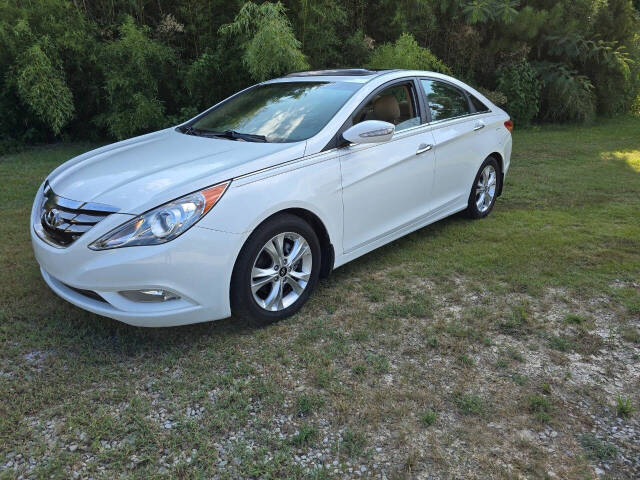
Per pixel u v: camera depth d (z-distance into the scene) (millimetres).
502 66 11047
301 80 4098
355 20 9594
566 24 10828
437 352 2854
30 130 8328
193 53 8711
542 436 2242
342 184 3357
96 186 2928
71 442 2203
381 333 3037
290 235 3113
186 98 8562
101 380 2600
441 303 3389
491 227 4773
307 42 8352
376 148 3602
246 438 2230
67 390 2510
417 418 2344
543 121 11414
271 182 2965
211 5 8203
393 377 2633
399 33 9828
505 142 5102
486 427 2291
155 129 8453
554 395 2502
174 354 2812
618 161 7375
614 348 2896
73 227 2748
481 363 2752
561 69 10734
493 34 11133
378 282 3684
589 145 8617
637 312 3254
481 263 3986
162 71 8234
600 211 5184
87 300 2807
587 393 2521
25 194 5699
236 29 7504
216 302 2820
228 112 4043
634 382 2609
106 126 8734
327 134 3326
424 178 4059
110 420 2316
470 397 2471
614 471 2061
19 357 2764
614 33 11359
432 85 4320
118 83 7734
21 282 3605
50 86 7496
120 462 2090
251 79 8273
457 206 4609
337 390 2525
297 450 2162
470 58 11047
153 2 8641
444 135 4230
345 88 3744
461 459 2115
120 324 3100
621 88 11445
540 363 2754
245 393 2510
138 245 2607
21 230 4609
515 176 6609
